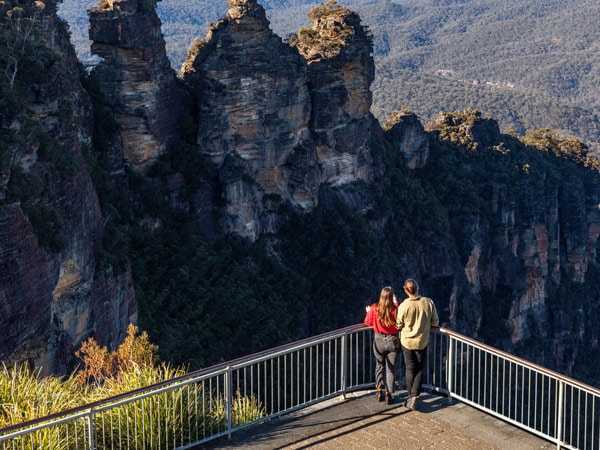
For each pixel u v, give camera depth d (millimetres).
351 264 85750
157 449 19328
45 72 44969
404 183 101500
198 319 68250
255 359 19609
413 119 108250
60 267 44438
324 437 19219
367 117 93438
